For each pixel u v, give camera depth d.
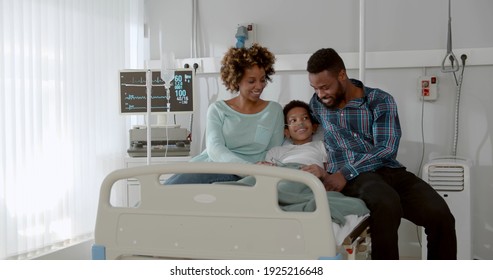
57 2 3.12
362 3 3.26
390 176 2.58
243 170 1.72
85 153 3.37
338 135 2.66
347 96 2.66
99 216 1.88
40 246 3.03
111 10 3.58
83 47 3.34
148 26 3.91
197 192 1.78
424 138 3.44
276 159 2.53
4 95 2.78
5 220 2.79
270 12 3.67
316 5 3.59
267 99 3.69
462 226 3.03
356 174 2.44
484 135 3.35
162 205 1.82
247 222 1.73
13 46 2.82
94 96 3.44
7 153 2.82
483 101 3.34
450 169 3.04
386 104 2.57
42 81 3.03
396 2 3.46
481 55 3.30
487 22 3.34
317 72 2.54
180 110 3.44
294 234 1.69
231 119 2.72
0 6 2.74
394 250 2.17
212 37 3.79
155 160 3.36
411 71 3.45
